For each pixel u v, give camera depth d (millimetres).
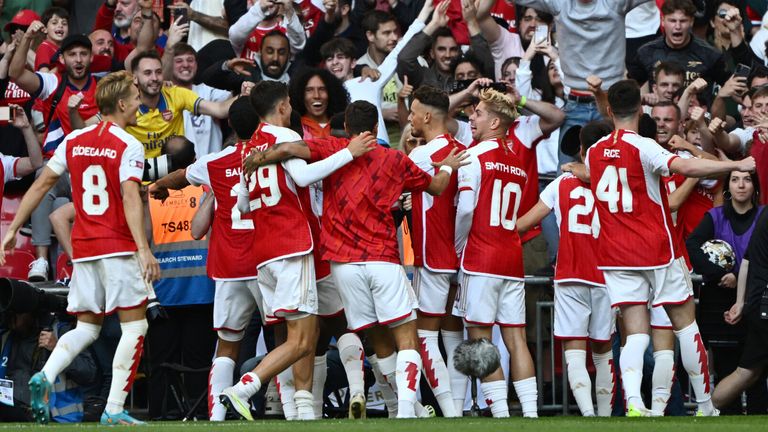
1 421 28094
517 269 26422
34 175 33312
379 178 24078
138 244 22766
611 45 34719
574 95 34750
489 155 26188
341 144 24172
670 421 21547
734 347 30016
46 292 27062
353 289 24031
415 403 25391
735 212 30609
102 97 23297
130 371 23047
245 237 26312
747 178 30219
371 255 23891
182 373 29906
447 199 26391
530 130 31406
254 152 24047
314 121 29672
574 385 27109
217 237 26672
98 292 23250
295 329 23938
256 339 30375
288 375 26375
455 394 27344
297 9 40156
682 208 31375
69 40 34531
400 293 23969
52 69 36469
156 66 33719
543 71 37188
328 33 38000
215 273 26656
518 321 26453
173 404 30172
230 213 26359
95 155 23000
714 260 29859
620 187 24531
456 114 34375
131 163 23000
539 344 30125
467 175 25906
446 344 27719
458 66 35812
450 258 26500
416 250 26656
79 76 34719
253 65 36062
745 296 28250
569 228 27203
